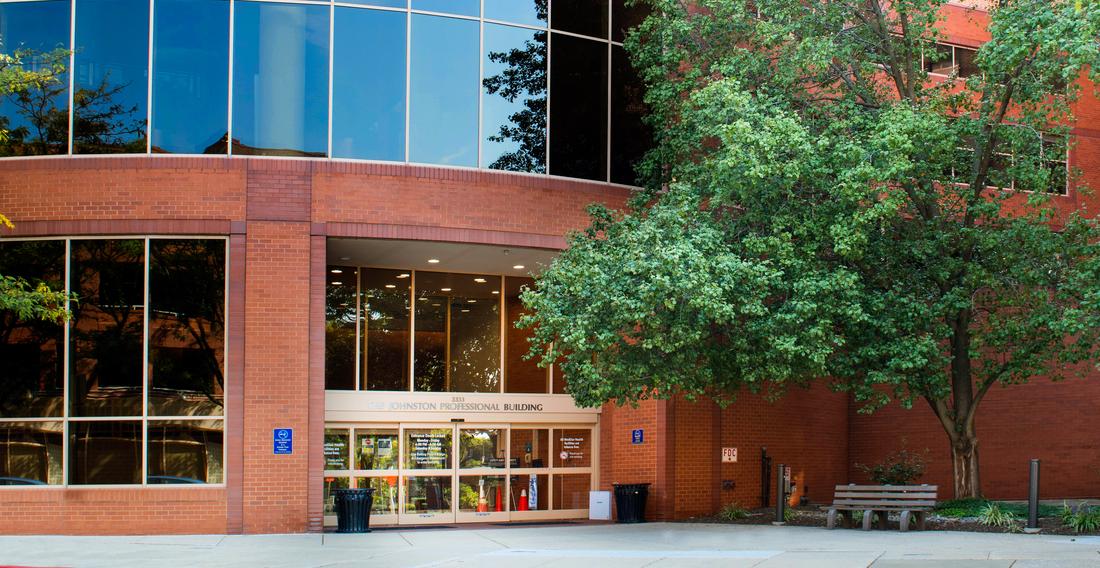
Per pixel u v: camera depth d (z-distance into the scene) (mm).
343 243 22906
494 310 26531
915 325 20109
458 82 23219
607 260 18953
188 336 21734
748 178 18953
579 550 17094
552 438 26391
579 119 24094
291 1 22594
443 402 25422
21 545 18938
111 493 21250
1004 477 28719
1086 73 30000
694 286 17656
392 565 15773
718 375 20688
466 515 25328
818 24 21891
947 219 21844
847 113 21156
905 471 25922
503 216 23109
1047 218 23219
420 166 22688
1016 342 22125
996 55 19516
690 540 18609
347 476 24625
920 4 21812
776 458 27281
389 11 22984
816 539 17953
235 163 21938
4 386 21656
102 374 21625
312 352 21844
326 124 22422
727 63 21766
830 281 18891
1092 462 27484
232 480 21344
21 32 22250
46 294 19969
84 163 21875
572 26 24281
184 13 22344
